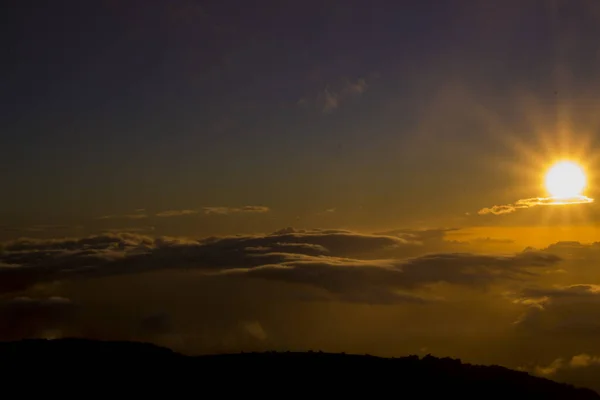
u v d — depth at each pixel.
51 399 33.44
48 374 36.78
